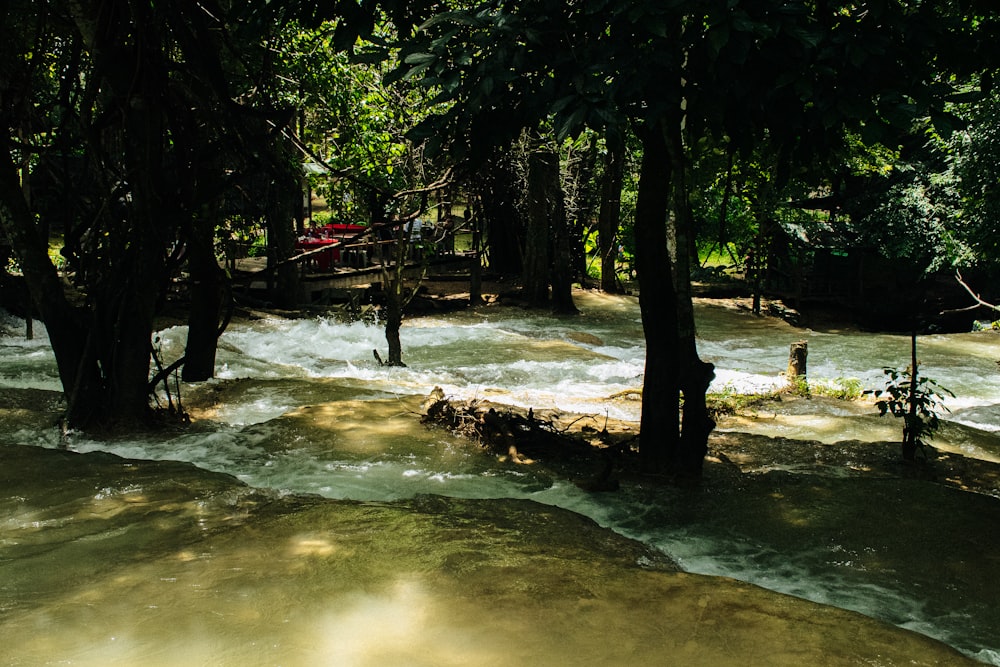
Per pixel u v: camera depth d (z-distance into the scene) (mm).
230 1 11250
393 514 6188
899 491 7215
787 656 4066
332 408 9945
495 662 3914
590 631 4277
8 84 9523
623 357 20344
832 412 12625
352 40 6082
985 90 6055
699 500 7074
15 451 7773
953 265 27984
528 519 6258
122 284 8766
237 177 9219
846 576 5656
